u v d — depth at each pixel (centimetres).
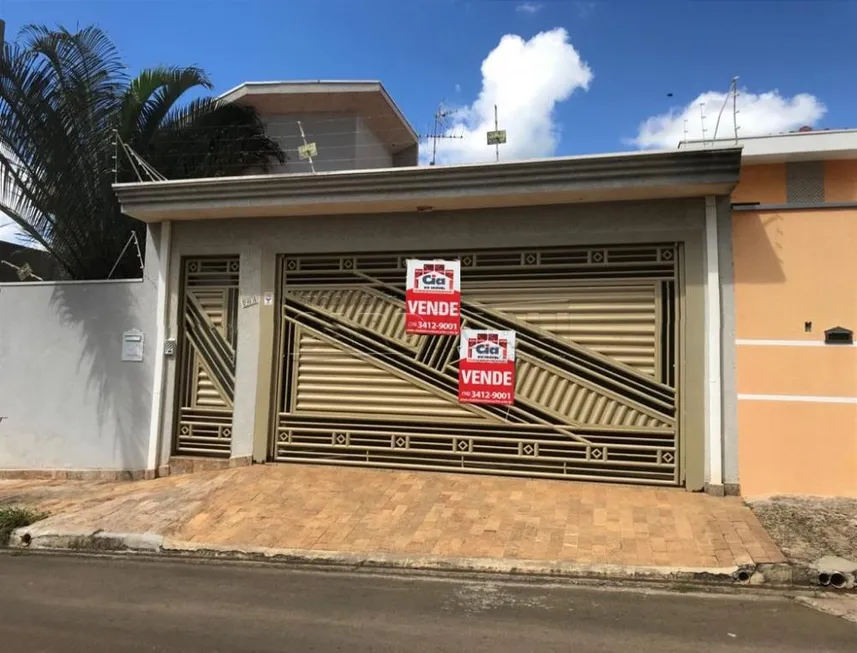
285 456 855
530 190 739
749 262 730
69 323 934
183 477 845
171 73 1051
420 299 820
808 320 716
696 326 735
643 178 708
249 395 862
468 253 814
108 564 589
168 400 891
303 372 859
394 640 412
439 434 810
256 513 688
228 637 417
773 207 730
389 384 830
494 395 793
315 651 396
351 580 535
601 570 535
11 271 1414
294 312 865
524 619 446
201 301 901
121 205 869
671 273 752
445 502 702
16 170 985
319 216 854
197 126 1116
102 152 1016
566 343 776
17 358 948
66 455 918
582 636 417
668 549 568
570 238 775
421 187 773
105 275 1090
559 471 770
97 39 1016
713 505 677
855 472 696
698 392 730
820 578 511
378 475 799
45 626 438
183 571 564
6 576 554
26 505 763
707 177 694
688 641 408
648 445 746
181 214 868
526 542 594
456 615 455
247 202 827
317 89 1328
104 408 911
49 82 977
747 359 723
